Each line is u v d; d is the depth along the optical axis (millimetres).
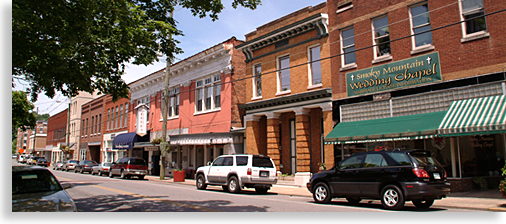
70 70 8688
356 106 16078
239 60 24062
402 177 9344
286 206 10539
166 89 24953
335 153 16609
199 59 26172
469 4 12930
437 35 13680
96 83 9828
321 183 11344
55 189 7379
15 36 7461
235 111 23250
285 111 19562
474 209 9734
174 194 14281
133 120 36344
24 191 7047
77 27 7734
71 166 43125
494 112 11125
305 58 18609
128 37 8781
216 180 16047
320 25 17812
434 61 13609
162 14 10898
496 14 12172
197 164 26078
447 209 9828
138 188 17281
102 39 8953
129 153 36656
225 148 22656
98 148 46438
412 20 14625
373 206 10758
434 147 13742
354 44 16609
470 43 12719
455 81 12945
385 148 13586
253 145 21000
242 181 14836
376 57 15711
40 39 8234
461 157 12945
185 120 27953
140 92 35875
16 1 7152
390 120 14375
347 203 11578
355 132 14883
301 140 18266
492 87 12047
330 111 17062
